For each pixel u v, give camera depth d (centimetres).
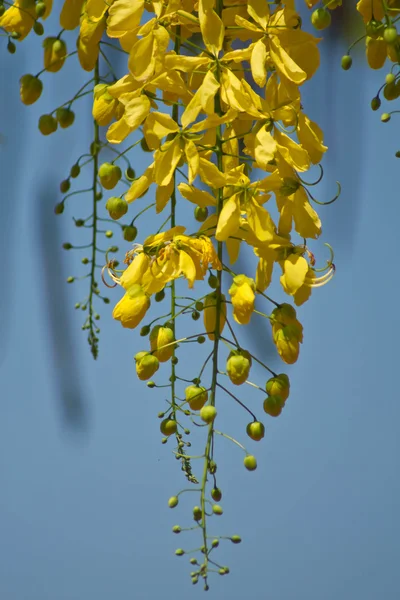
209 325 128
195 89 130
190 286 125
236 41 130
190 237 126
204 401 128
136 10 125
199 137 125
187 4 128
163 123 125
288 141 125
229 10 128
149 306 127
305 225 126
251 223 125
